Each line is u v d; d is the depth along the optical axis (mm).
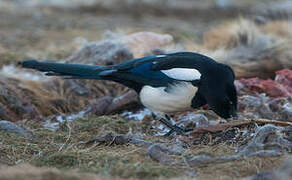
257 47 15250
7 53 15750
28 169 7402
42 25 22188
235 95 9430
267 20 21562
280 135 8680
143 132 10641
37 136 10008
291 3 27062
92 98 12906
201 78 9188
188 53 9852
